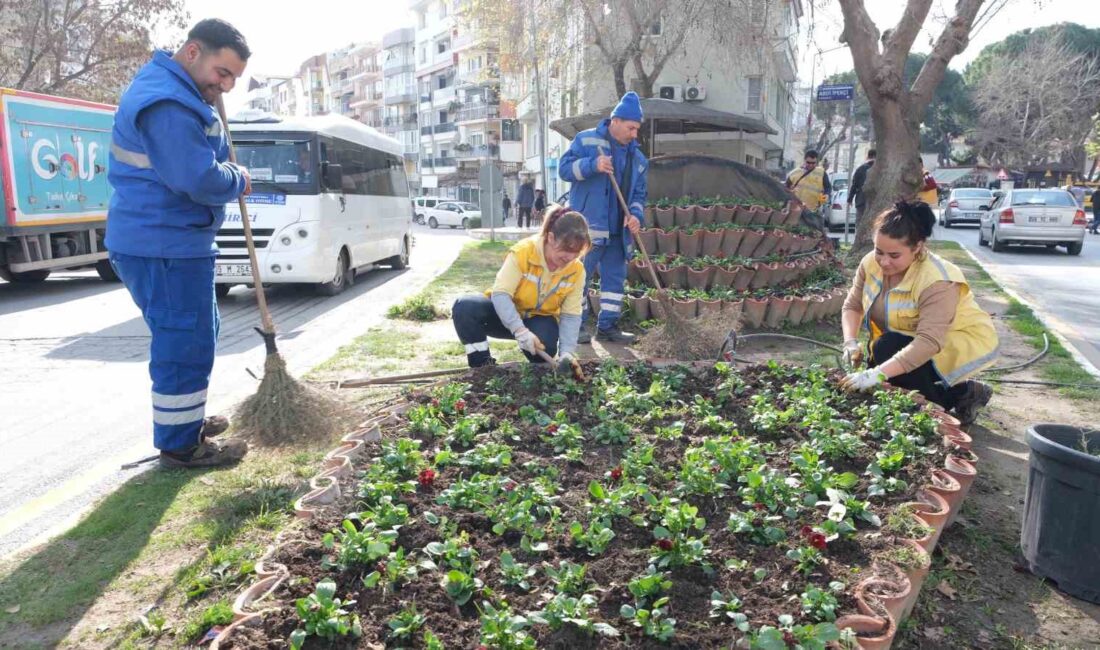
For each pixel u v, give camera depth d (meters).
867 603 2.41
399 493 3.23
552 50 20.77
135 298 4.27
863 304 5.14
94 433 5.38
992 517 3.92
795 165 58.41
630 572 2.64
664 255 9.05
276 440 4.24
